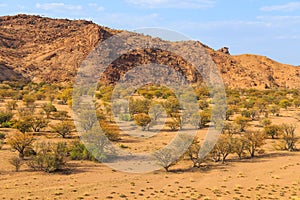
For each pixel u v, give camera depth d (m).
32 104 78.50
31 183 28.88
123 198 25.88
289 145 43.16
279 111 82.19
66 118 63.28
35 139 45.31
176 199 25.88
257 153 41.59
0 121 56.25
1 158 36.41
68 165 34.72
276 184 29.92
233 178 31.45
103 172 32.47
